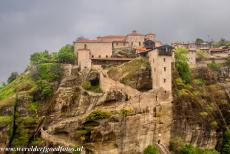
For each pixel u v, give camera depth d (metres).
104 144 128.50
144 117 136.12
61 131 133.12
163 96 142.25
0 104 143.50
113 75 148.88
